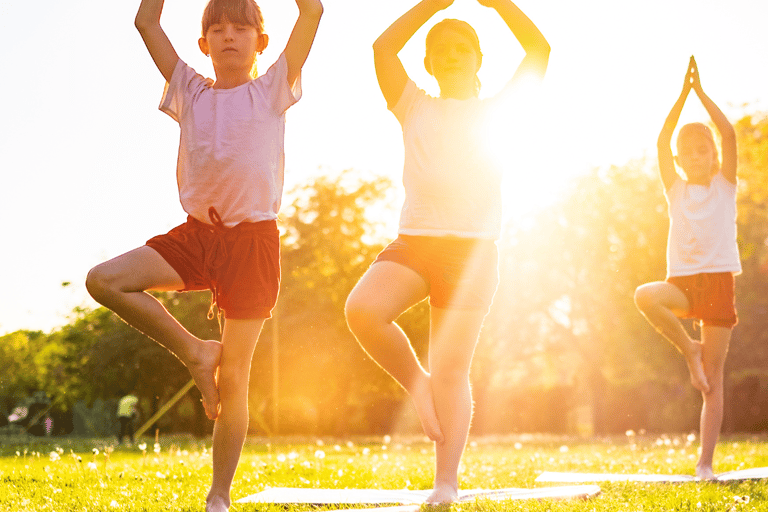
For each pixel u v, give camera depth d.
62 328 29.19
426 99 3.98
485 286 3.83
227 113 3.54
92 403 29.47
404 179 3.93
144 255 3.31
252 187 3.48
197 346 3.36
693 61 5.75
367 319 3.63
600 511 3.55
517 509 3.38
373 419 32.88
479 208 3.83
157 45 3.69
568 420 38.28
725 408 29.45
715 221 5.55
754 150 29.80
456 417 3.82
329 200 31.30
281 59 3.65
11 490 4.48
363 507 3.77
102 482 4.86
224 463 3.48
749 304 29.06
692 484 4.94
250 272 3.42
